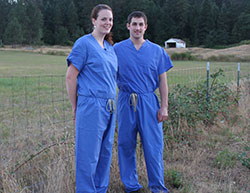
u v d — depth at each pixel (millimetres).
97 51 2365
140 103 2721
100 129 2400
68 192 2797
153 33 99375
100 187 2600
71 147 3350
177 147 4047
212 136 4543
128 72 2711
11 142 4184
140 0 96875
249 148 3717
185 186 2990
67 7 107375
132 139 2818
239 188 3021
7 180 2773
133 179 2900
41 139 4016
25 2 112375
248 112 5863
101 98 2398
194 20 98938
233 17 95000
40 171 3154
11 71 21250
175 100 4410
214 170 3430
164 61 2818
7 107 6836
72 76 2381
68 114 6207
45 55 53750
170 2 106438
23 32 97375
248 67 17797
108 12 2389
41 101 7711
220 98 5402
